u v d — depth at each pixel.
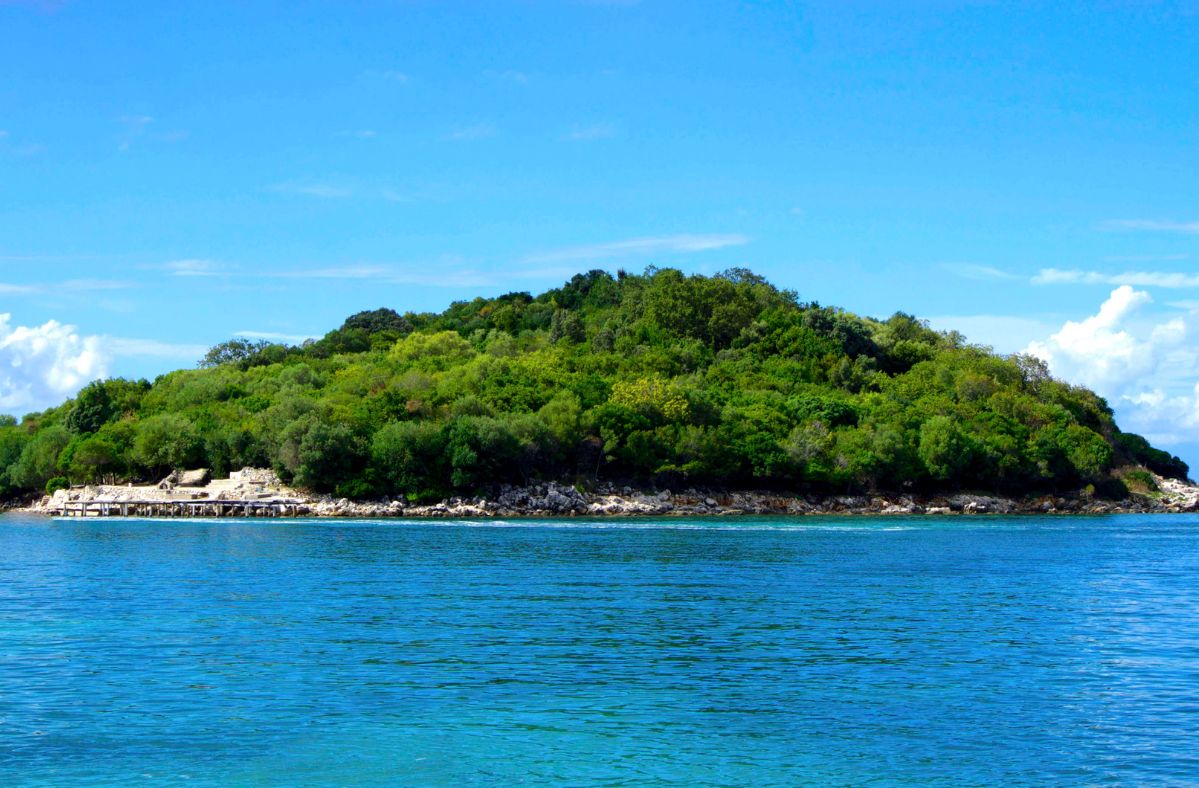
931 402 187.50
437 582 67.00
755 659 43.34
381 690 37.84
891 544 98.50
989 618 53.84
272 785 28.31
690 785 28.42
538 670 41.06
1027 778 28.98
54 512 148.75
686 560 81.50
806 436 161.62
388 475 143.88
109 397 184.50
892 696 37.41
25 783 28.27
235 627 49.91
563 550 89.62
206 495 144.88
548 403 157.88
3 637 47.22
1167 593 64.06
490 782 28.61
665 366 198.25
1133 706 36.16
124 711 34.94
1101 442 183.62
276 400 173.12
